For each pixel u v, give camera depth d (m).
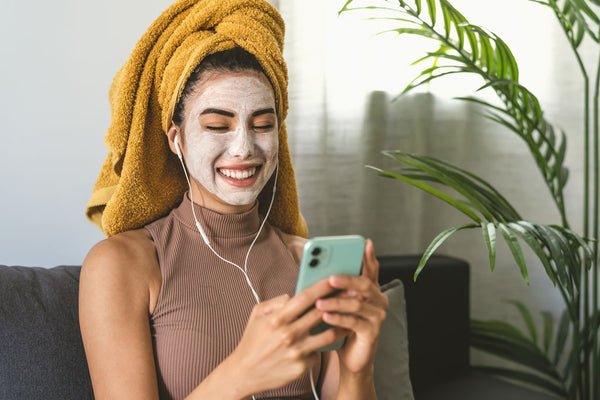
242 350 0.67
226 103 0.89
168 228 0.93
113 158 0.95
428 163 1.24
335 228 1.55
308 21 1.45
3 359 0.84
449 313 1.46
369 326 0.68
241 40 0.90
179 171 1.00
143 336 0.82
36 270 0.97
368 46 1.53
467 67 1.28
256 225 0.98
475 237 1.75
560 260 1.06
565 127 1.73
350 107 1.53
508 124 1.36
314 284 0.65
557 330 1.78
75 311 0.93
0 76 1.11
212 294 0.88
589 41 1.71
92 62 1.18
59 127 1.17
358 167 1.56
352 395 0.78
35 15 1.13
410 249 1.67
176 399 0.83
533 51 1.70
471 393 1.33
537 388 1.83
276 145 0.93
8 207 1.14
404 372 1.09
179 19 0.93
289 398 0.89
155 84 0.93
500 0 1.66
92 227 1.21
